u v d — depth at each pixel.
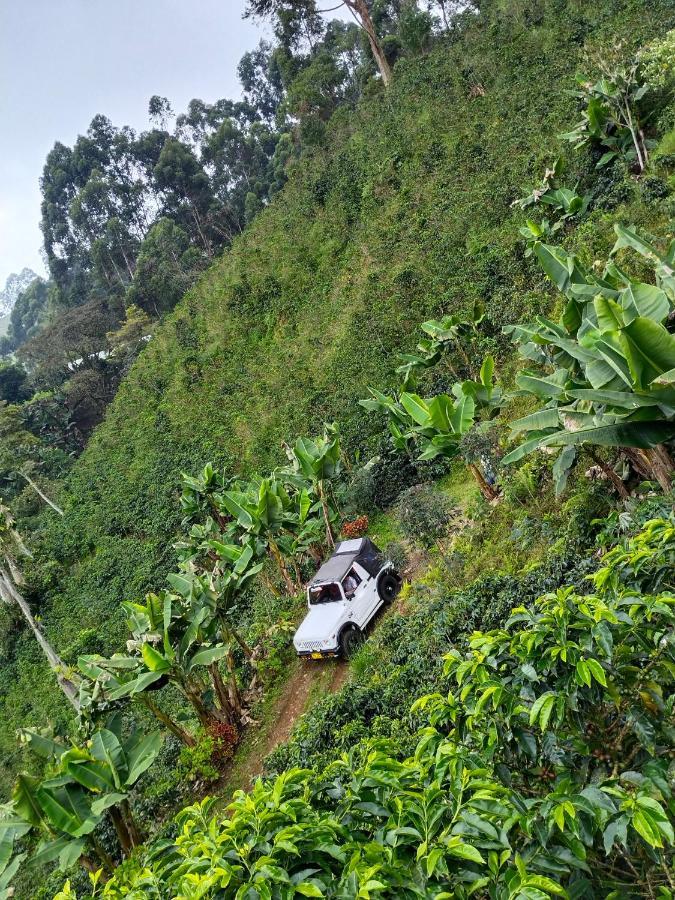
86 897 5.89
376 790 3.38
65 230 88.25
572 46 26.14
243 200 69.50
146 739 9.95
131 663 11.48
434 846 2.76
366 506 18.00
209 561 18.94
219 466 28.41
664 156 15.35
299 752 9.12
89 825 8.77
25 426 55.19
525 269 18.83
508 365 16.47
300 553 17.47
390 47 47.97
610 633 3.21
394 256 27.30
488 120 28.05
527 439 9.64
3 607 30.67
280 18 46.25
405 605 12.20
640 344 6.15
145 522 30.91
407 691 8.80
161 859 4.02
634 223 14.40
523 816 2.79
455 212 24.78
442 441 12.42
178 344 41.88
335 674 11.91
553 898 2.80
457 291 21.16
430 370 19.20
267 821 3.21
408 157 31.84
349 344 25.47
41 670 26.56
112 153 91.44
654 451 7.97
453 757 3.23
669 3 22.28
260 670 13.38
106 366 58.25
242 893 2.79
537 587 8.26
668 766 3.21
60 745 10.34
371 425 20.77
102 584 29.36
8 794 19.91
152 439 36.47
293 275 35.38
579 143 17.95
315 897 2.80
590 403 7.77
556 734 3.37
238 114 91.62
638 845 3.01
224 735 12.02
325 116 48.59
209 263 60.31
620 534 7.80
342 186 35.34
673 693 3.67
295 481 16.59
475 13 39.31
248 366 33.94
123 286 73.38
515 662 3.56
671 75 15.91
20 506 42.75
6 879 8.38
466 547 11.75
